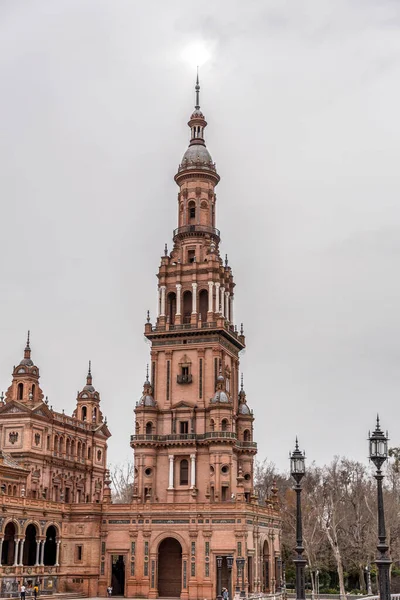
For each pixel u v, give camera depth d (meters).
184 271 120.38
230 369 120.31
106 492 104.44
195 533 99.06
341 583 105.56
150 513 101.50
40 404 112.19
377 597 62.12
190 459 110.69
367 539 117.44
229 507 98.62
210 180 127.31
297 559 46.72
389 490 145.62
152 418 113.69
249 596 90.31
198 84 134.50
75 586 101.00
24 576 92.50
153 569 99.94
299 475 48.16
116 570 104.50
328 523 122.06
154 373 116.88
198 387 114.00
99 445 132.00
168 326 117.38
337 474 155.12
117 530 102.56
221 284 120.50
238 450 113.81
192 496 108.00
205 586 96.94
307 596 108.56
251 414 118.44
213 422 110.31
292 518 137.75
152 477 111.44
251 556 100.56
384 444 40.53
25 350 115.00
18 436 109.81
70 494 120.81
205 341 115.44
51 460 114.56
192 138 131.38
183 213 125.94
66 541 102.94
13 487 102.94
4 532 93.94
